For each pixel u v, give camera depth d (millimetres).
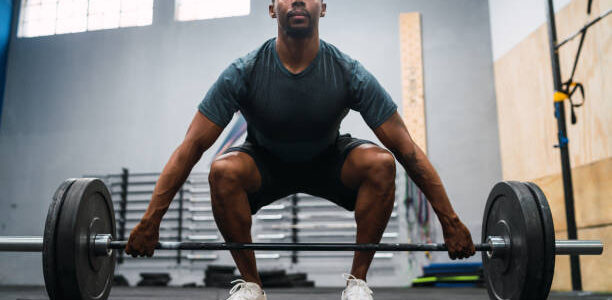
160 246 1189
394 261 3893
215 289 3291
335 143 1422
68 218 1106
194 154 1204
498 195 1312
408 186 3967
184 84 4484
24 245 1259
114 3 4773
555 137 3170
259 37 4465
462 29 4207
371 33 4285
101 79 4617
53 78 4695
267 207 4105
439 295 2535
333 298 2299
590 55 2793
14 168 4566
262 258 4020
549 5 2779
